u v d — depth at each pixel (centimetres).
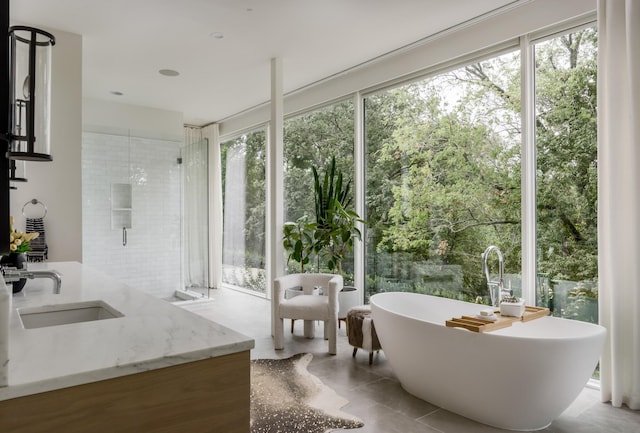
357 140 493
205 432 113
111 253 589
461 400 260
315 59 457
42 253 368
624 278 277
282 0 332
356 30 386
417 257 431
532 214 340
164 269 631
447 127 405
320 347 410
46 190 386
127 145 603
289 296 478
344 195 498
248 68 484
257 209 681
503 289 310
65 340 120
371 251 482
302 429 247
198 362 112
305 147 577
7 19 123
